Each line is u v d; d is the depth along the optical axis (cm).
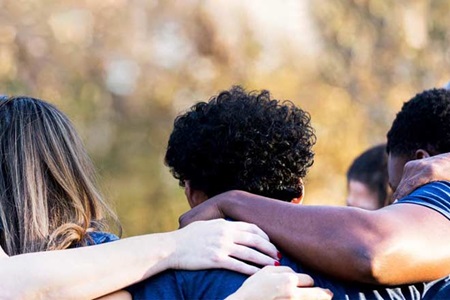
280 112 336
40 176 356
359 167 620
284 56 1552
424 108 431
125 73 1578
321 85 1570
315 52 1580
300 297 304
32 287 320
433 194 331
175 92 1570
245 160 328
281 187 332
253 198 328
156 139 1596
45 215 352
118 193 1575
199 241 321
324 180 1500
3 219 350
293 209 320
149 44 1571
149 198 1588
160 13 1570
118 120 1583
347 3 1627
